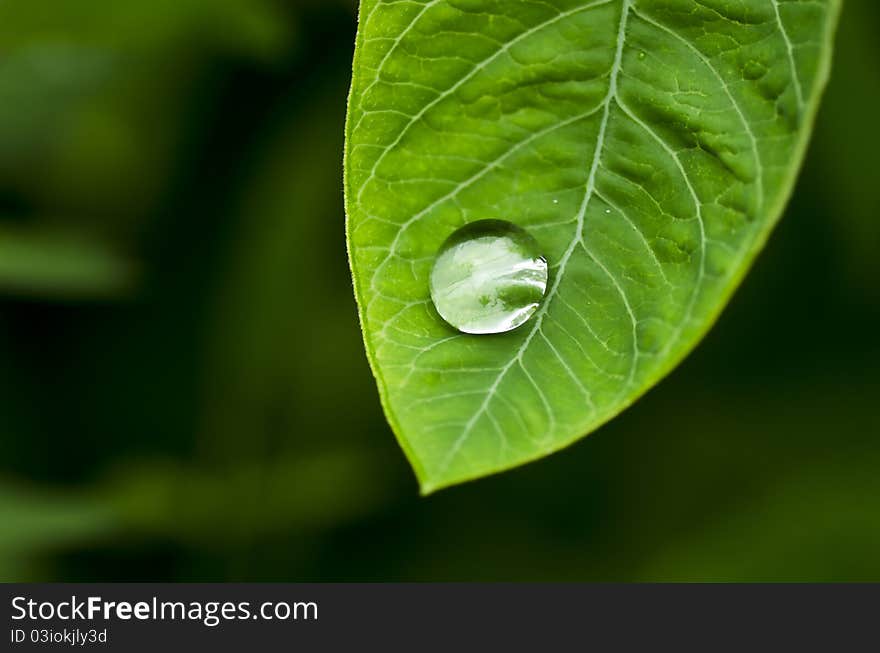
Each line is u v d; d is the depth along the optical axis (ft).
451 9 0.49
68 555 0.81
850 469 0.79
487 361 0.50
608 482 0.82
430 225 0.50
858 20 0.74
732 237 0.48
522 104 0.50
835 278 0.80
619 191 0.50
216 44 0.81
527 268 0.50
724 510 0.79
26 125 0.81
